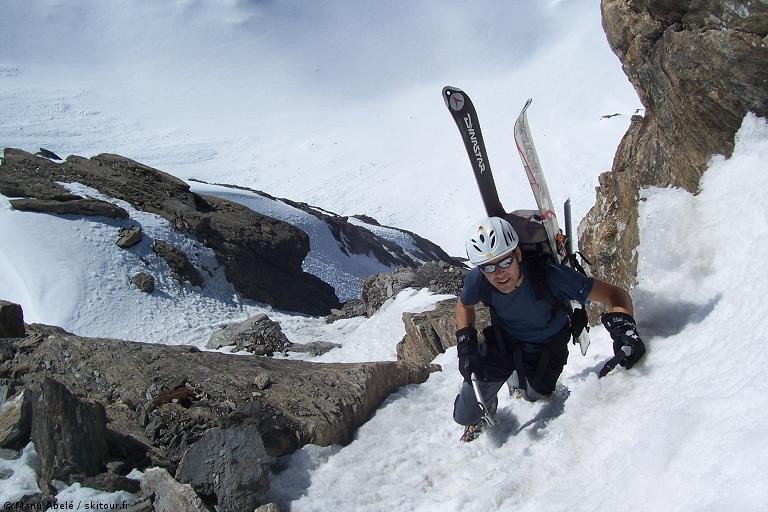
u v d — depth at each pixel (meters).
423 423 5.52
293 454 5.04
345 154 178.62
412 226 130.12
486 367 4.72
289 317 29.50
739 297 4.21
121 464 4.62
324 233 48.19
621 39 6.13
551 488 3.82
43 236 28.50
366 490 4.63
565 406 4.47
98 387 5.70
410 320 10.77
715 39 5.04
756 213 4.62
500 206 5.03
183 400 5.39
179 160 184.00
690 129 5.54
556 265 4.48
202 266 30.56
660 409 3.75
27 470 4.52
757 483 2.81
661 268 4.97
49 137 188.88
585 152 138.75
